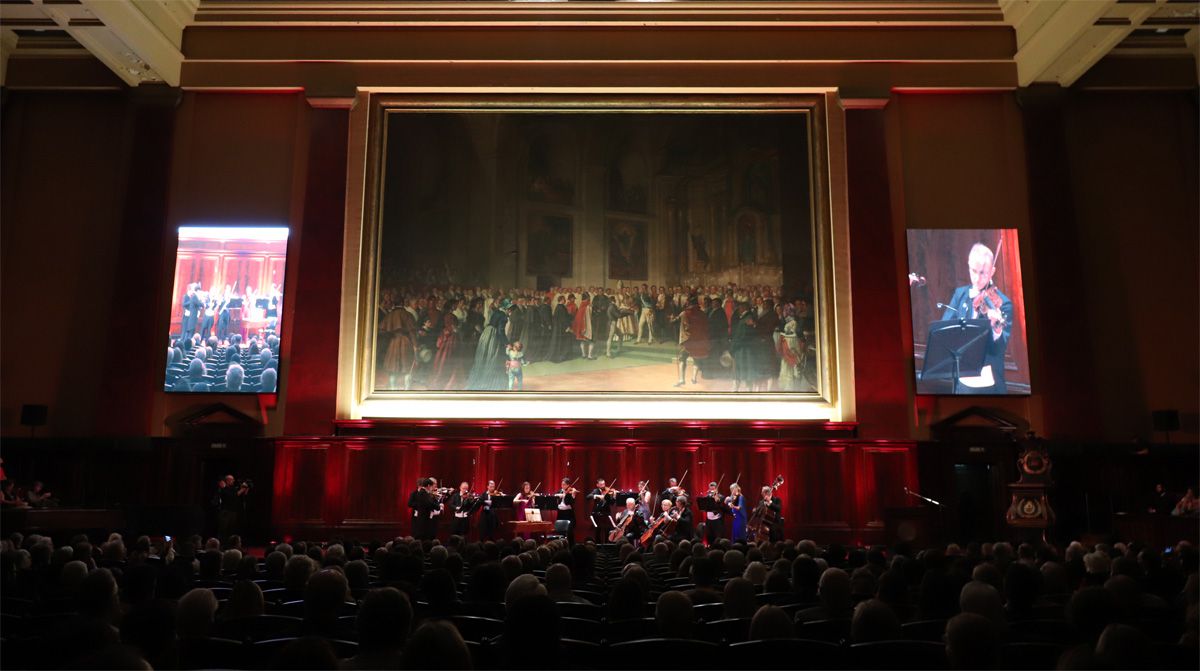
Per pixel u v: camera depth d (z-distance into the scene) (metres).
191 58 23.30
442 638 3.16
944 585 6.46
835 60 23.27
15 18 22.31
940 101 23.52
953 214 22.95
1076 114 23.58
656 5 23.27
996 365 21.95
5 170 23.14
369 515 21.25
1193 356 22.48
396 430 21.81
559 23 23.47
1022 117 23.14
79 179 23.20
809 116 23.41
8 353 22.31
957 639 3.80
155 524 17.83
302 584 7.81
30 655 4.17
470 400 22.22
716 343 22.53
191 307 22.20
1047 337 22.00
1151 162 23.38
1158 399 22.30
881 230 22.58
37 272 22.72
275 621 5.64
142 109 23.06
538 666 3.53
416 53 23.38
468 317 22.61
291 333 22.30
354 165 23.09
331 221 22.64
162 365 22.08
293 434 21.72
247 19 23.39
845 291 22.58
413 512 20.50
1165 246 22.98
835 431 21.88
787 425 21.81
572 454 21.72
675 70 23.36
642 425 21.78
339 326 22.20
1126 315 22.64
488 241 22.91
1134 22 20.41
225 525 19.86
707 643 4.61
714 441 21.69
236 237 22.56
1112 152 23.42
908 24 23.31
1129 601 6.64
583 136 23.45
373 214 22.83
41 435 21.94
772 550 12.12
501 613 6.41
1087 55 21.72
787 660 4.46
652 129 23.48
